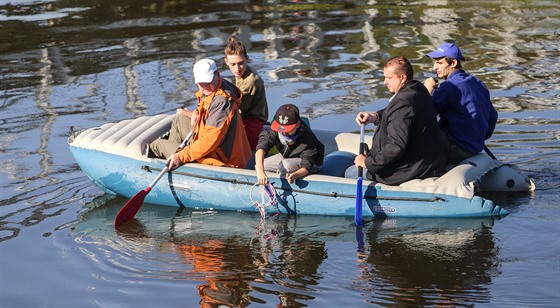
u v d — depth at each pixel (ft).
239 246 56.95
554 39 112.68
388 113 59.16
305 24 125.70
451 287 49.34
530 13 130.31
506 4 138.21
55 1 145.38
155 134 68.69
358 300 48.03
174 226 61.05
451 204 59.82
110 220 62.03
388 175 61.21
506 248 54.44
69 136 75.77
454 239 56.39
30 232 59.41
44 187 67.62
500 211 59.52
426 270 51.85
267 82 95.20
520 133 76.13
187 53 108.58
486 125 64.44
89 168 66.69
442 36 116.16
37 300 49.55
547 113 81.92
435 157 60.75
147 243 57.88
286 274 52.08
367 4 140.77
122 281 51.72
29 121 84.17
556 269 51.06
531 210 60.29
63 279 52.29
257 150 61.82
